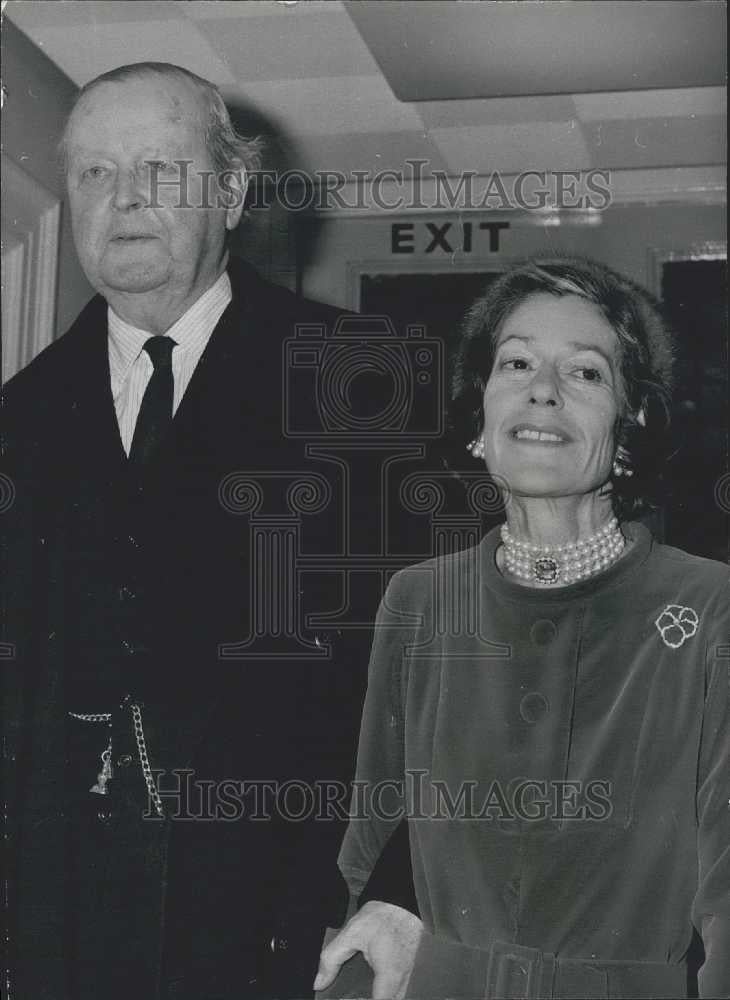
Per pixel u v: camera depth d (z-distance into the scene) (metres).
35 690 0.93
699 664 0.87
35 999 0.90
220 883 0.90
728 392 0.90
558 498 0.90
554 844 0.86
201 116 0.97
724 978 0.83
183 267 0.96
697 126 0.94
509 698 0.89
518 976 0.84
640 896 0.85
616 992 0.84
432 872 0.88
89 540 0.95
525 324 0.92
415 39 0.96
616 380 0.90
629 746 0.87
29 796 0.92
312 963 0.89
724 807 0.85
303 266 0.96
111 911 0.91
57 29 0.97
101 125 0.97
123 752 0.92
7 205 0.97
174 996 0.89
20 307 0.96
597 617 0.89
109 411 0.96
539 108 0.96
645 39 0.95
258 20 0.96
